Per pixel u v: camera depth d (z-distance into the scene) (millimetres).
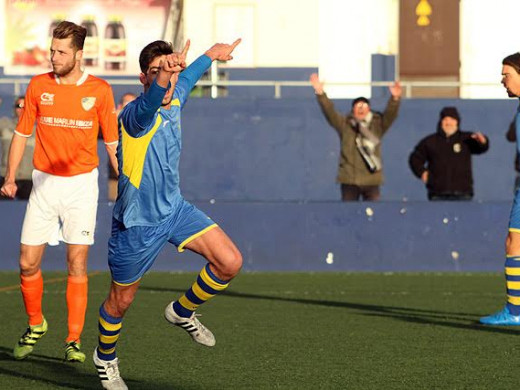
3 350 23359
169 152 18000
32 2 61094
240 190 54375
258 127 54312
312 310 30594
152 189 17953
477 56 64562
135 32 61219
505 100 54562
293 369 20906
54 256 43469
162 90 16719
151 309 30672
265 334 25656
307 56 62594
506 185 54719
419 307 31422
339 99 54312
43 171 22000
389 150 54562
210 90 59156
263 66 62250
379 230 43094
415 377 20031
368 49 63375
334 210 43188
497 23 64500
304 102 54375
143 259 18156
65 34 21531
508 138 44219
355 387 19047
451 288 36906
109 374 18500
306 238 43156
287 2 62312
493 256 43062
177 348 23484
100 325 18344
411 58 64250
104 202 43344
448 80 64562
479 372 20547
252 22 62250
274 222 43125
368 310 30609
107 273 42438
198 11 61906
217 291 18766
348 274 42250
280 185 54438
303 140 54438
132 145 17766
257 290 36188
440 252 43062
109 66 61188
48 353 22906
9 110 51219
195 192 54312
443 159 44156
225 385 19266
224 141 54281
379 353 22812
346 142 44656
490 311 30391
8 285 37656
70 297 21938
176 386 19203
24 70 61344
